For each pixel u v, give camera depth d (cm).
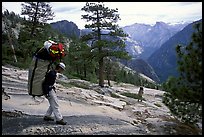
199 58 817
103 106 1681
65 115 1088
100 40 3459
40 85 753
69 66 5875
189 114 876
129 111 1717
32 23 4328
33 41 3969
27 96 1373
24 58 4075
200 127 932
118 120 1114
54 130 756
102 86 3700
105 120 1043
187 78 823
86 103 1645
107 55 3531
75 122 906
